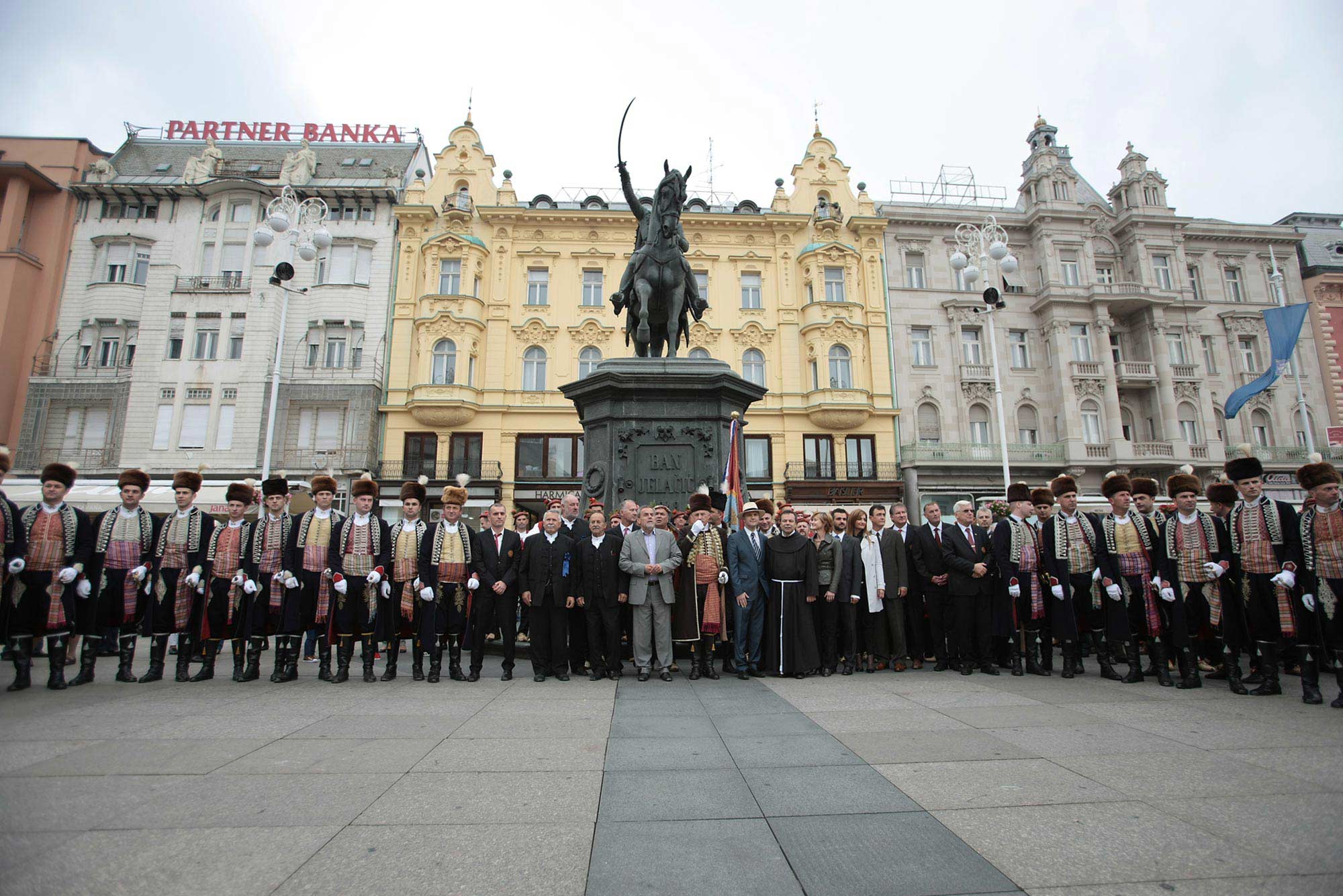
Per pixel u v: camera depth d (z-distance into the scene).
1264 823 3.10
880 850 2.84
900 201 34.16
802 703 5.86
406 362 28.41
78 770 3.90
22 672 6.57
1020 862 2.72
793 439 29.11
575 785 3.65
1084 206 32.81
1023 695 6.29
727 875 2.62
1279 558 6.27
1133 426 31.11
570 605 7.21
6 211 28.89
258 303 28.22
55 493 6.78
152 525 7.51
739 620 7.37
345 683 7.18
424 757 4.18
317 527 7.43
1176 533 6.89
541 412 28.27
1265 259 33.47
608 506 8.91
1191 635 6.79
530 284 30.03
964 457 29.28
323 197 29.67
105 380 28.05
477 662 7.38
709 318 29.98
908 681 7.16
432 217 29.44
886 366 30.00
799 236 31.09
